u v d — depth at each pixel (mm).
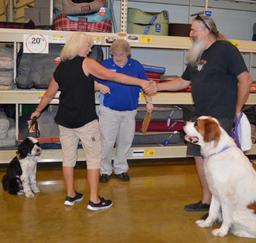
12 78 5086
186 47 5344
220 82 3525
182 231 3545
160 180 5105
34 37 4891
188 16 6848
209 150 3340
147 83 3893
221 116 3570
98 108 5035
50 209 4016
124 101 4758
